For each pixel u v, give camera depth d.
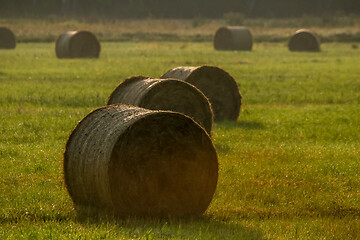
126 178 30.02
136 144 30.08
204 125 50.31
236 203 34.56
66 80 97.25
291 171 42.44
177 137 30.72
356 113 71.00
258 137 55.31
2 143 49.66
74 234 26.84
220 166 42.66
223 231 29.06
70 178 32.09
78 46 150.88
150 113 30.02
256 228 29.95
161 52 168.25
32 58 144.75
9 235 27.03
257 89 90.75
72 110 67.31
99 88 86.69
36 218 30.62
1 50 172.38
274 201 35.59
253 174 41.06
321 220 32.16
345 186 39.62
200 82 61.84
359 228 30.92
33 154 44.91
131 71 111.31
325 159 46.88
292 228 30.19
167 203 30.89
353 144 53.94
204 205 31.62
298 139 55.81
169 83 48.22
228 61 139.62
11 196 34.03
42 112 65.31
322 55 172.00
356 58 159.62
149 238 26.61
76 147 31.72
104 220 29.86
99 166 29.95
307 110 73.00
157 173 30.53
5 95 77.06
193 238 27.39
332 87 94.81
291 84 97.50
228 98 63.72
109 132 30.36
